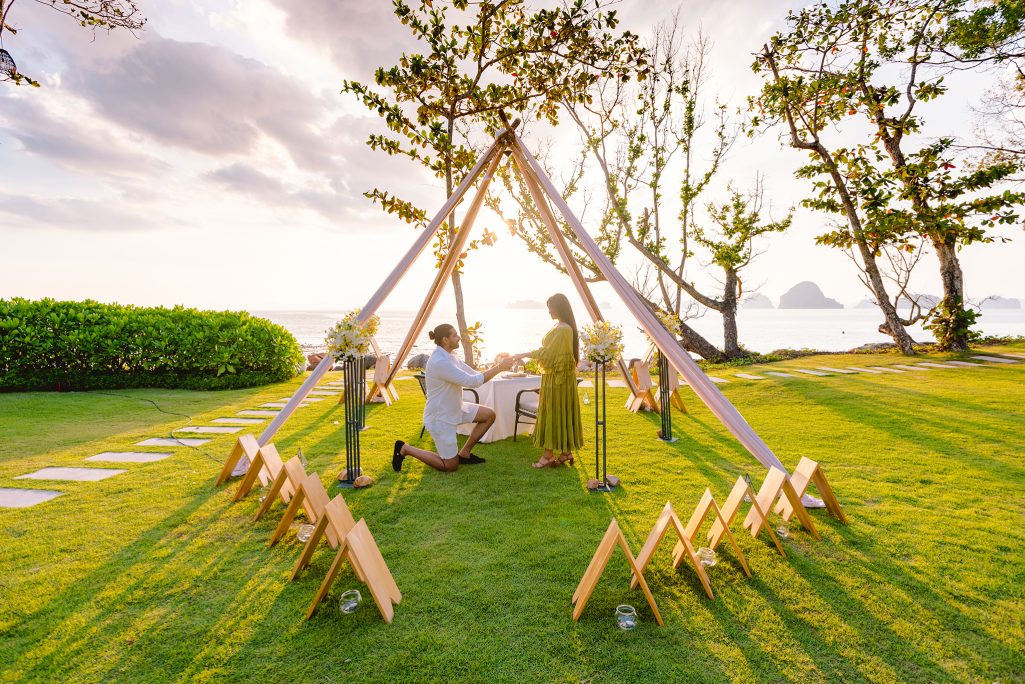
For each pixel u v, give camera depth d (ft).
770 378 35.19
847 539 11.07
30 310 32.37
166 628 8.04
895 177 46.70
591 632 7.93
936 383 31.27
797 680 6.85
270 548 10.89
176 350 34.53
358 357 15.47
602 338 14.42
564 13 31.63
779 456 17.58
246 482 13.64
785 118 49.60
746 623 8.15
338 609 8.56
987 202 42.83
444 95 34.12
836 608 8.53
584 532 11.67
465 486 15.03
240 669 7.10
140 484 14.87
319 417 25.38
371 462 17.58
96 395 30.96
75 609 8.53
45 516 12.48
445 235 33.68
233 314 38.75
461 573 9.77
